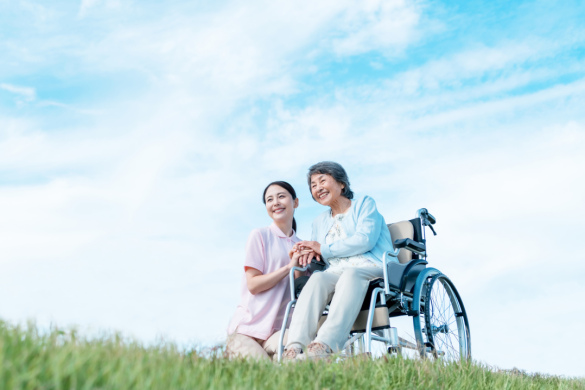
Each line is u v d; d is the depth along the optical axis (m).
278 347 3.02
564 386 3.33
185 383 1.62
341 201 3.57
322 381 2.12
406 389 2.33
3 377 1.32
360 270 3.09
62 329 1.85
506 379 2.86
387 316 2.96
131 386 1.50
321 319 3.15
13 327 1.72
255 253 3.35
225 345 2.24
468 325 3.70
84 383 1.41
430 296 3.32
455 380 2.62
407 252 3.58
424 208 3.72
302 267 3.31
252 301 3.27
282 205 3.51
